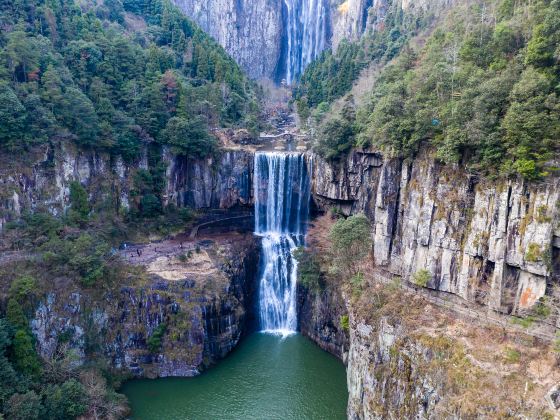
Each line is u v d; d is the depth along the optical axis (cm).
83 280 5975
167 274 6669
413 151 5531
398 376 4453
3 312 5269
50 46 7694
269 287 7875
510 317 4488
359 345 5200
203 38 13200
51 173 6806
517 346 4097
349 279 6034
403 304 5069
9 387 4625
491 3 6919
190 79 10638
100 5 11700
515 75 4556
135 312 6194
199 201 8712
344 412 5481
